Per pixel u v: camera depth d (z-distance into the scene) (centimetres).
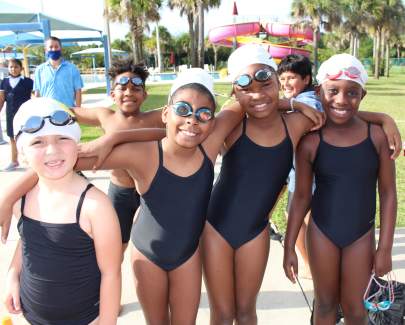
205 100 234
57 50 665
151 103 1850
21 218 219
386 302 300
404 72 6219
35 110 199
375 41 5244
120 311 355
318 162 279
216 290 279
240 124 275
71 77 676
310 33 3541
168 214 251
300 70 405
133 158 239
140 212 269
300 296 375
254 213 274
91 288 222
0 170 777
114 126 378
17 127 203
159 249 255
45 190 216
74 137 208
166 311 274
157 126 385
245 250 276
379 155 273
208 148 256
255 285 282
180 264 259
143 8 3525
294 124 277
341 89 261
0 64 1572
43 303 219
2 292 379
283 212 578
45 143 201
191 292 265
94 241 213
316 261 286
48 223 210
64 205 210
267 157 270
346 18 4453
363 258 278
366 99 2131
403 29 4778
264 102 257
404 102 1969
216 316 280
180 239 254
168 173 246
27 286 221
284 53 2806
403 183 700
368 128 274
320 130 280
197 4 3241
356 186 273
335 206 276
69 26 1934
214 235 278
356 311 284
